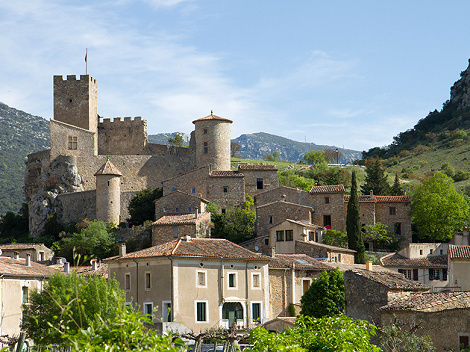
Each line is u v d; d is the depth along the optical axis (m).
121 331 16.45
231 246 63.12
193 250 58.84
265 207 95.12
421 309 36.50
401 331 33.59
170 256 56.72
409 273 79.44
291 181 123.88
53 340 37.22
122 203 110.56
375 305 42.19
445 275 78.31
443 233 96.75
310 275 67.31
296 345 23.80
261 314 61.34
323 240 90.88
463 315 35.72
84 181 116.88
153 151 128.62
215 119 114.75
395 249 96.62
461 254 59.31
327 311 55.59
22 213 123.06
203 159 114.19
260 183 107.38
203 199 98.69
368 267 62.16
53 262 88.75
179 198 98.56
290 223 86.94
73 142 118.38
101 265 71.06
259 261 61.88
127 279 60.41
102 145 130.00
